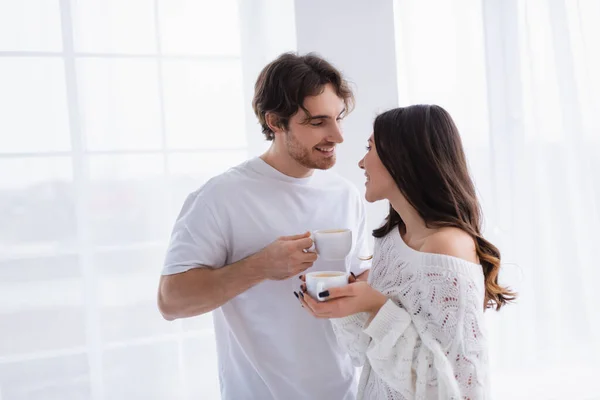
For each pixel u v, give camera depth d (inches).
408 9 82.0
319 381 51.9
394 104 77.4
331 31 74.7
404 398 39.9
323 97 48.2
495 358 89.4
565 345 90.3
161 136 74.8
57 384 72.5
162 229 75.2
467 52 84.5
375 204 77.3
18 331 70.9
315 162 49.9
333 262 52.3
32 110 69.9
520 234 88.5
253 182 51.9
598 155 90.0
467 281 37.5
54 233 71.4
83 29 71.3
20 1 69.0
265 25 77.9
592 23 89.0
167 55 74.6
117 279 73.9
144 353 75.4
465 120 85.4
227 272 45.9
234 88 77.5
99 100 72.2
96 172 72.5
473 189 42.8
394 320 37.5
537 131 88.0
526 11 86.7
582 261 90.9
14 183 69.7
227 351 54.7
